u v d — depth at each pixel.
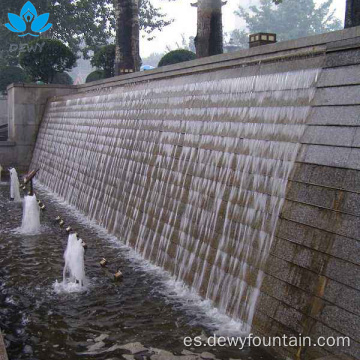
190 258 9.56
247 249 7.92
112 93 17.41
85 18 41.78
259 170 8.11
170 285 9.77
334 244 6.16
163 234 10.91
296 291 6.57
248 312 7.50
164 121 12.42
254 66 9.12
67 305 8.92
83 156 18.72
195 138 10.58
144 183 12.65
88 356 7.09
